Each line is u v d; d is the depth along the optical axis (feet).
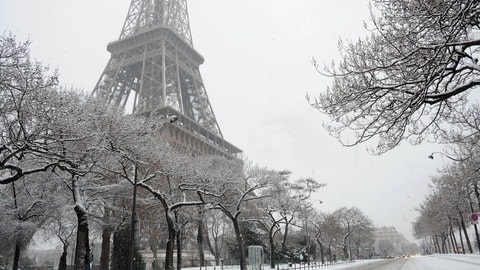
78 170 70.18
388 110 36.99
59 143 67.00
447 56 33.78
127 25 341.62
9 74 53.78
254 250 139.23
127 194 127.75
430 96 33.63
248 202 174.70
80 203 92.07
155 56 300.81
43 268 187.83
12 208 101.40
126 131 87.40
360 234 407.23
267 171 169.37
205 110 333.01
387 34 34.88
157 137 133.18
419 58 33.47
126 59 311.47
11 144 58.18
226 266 206.49
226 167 158.10
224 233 269.85
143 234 166.50
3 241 99.14
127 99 312.71
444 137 54.44
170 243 102.27
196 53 347.77
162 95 275.59
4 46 53.42
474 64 31.96
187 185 116.78
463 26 30.89
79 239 89.30
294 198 193.88
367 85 35.58
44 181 104.17
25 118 56.29
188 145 252.62
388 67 34.04
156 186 128.26
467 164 110.63
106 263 128.47
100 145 72.69
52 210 103.45
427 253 532.73
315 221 269.64
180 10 370.73
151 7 345.92
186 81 349.20
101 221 124.26
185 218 150.61
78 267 86.74
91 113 81.30
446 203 172.65
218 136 312.09
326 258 338.34
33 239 122.62
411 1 33.01
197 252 240.53
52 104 62.23
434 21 31.35
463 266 108.06
